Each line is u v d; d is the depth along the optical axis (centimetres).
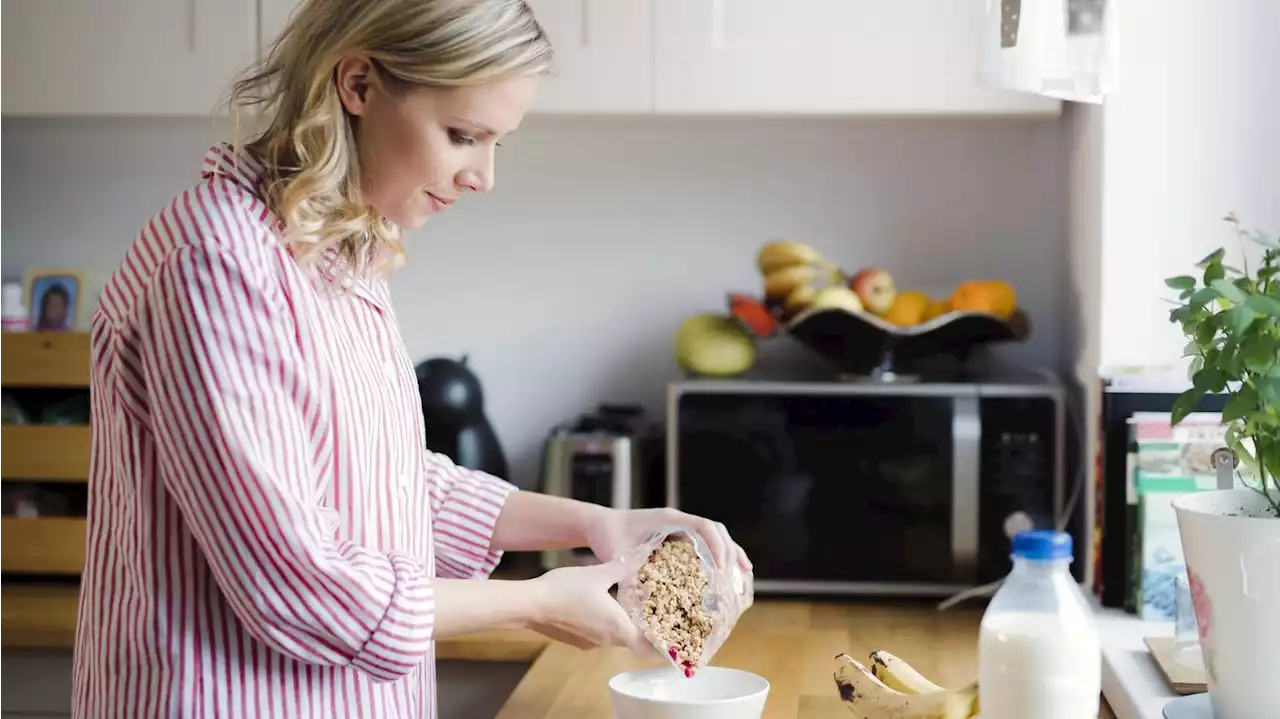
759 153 225
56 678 192
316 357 108
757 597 201
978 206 221
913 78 194
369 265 119
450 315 232
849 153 223
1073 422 205
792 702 143
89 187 235
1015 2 145
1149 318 181
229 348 100
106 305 110
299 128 107
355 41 105
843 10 194
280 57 112
